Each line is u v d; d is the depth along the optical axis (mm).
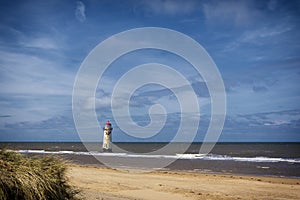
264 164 33719
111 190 14883
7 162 6543
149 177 20672
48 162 7227
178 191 15367
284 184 18328
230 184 18094
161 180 19312
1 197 5902
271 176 22891
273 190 16281
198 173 24281
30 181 6316
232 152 65000
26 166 6691
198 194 14633
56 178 7027
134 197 12766
